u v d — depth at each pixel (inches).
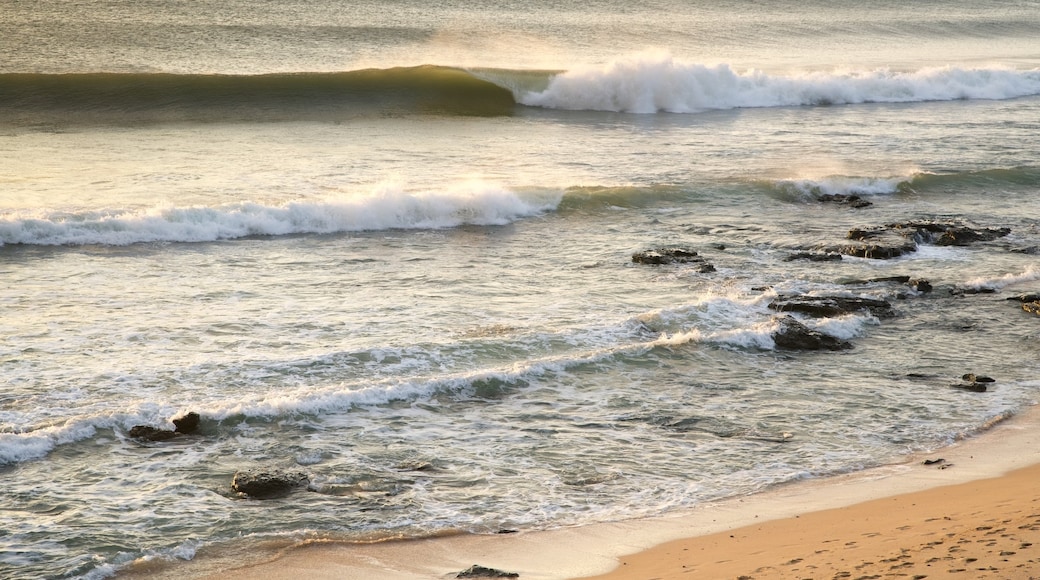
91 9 5098.4
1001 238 2012.8
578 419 1107.3
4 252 1686.8
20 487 898.7
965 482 941.8
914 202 2325.3
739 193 2308.1
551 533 846.5
